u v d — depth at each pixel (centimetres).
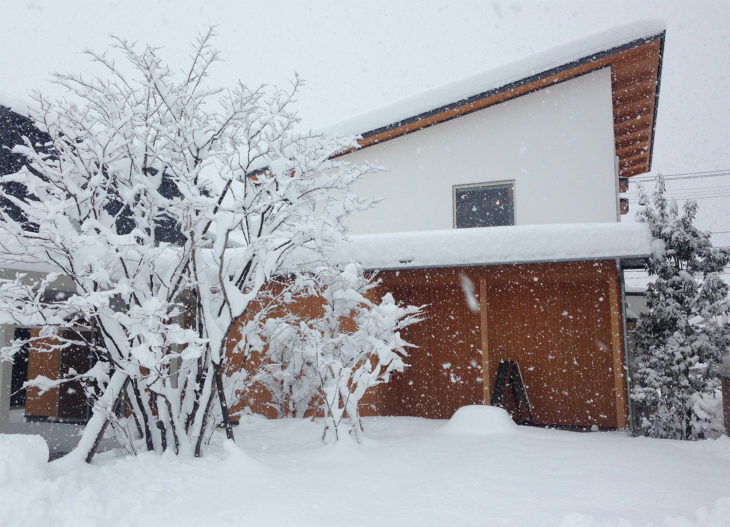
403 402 1089
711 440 693
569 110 1130
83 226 505
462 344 1075
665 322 944
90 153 575
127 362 534
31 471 425
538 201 1120
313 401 928
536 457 574
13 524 352
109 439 846
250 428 794
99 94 603
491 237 870
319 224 581
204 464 518
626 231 824
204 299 582
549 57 1106
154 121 578
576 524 351
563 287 1038
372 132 1195
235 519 371
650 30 1061
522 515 380
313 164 589
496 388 945
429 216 1177
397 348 693
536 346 1038
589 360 1006
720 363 899
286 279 925
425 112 1160
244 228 613
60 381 538
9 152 768
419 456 581
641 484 463
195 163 599
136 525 361
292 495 430
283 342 851
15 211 737
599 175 1098
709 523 349
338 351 768
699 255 962
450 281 985
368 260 905
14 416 1349
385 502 413
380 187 1215
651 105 1340
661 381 898
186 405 589
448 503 409
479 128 1173
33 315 501
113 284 529
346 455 580
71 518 362
